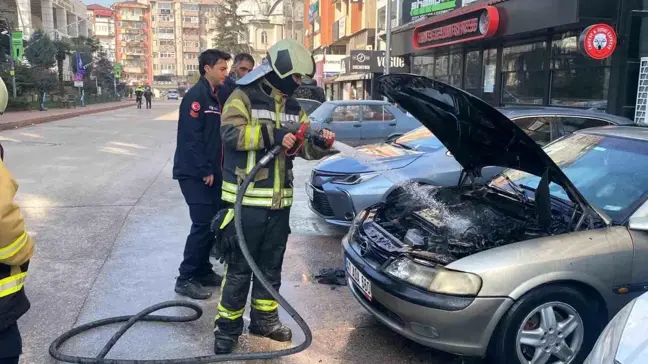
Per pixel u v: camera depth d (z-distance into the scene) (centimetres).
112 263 513
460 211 383
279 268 360
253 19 7412
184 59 11775
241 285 341
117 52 11600
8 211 194
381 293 325
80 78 4403
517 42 1409
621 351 215
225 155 339
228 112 318
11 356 219
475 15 1409
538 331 307
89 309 413
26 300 221
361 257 355
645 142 387
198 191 424
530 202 380
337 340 371
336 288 464
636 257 316
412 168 571
